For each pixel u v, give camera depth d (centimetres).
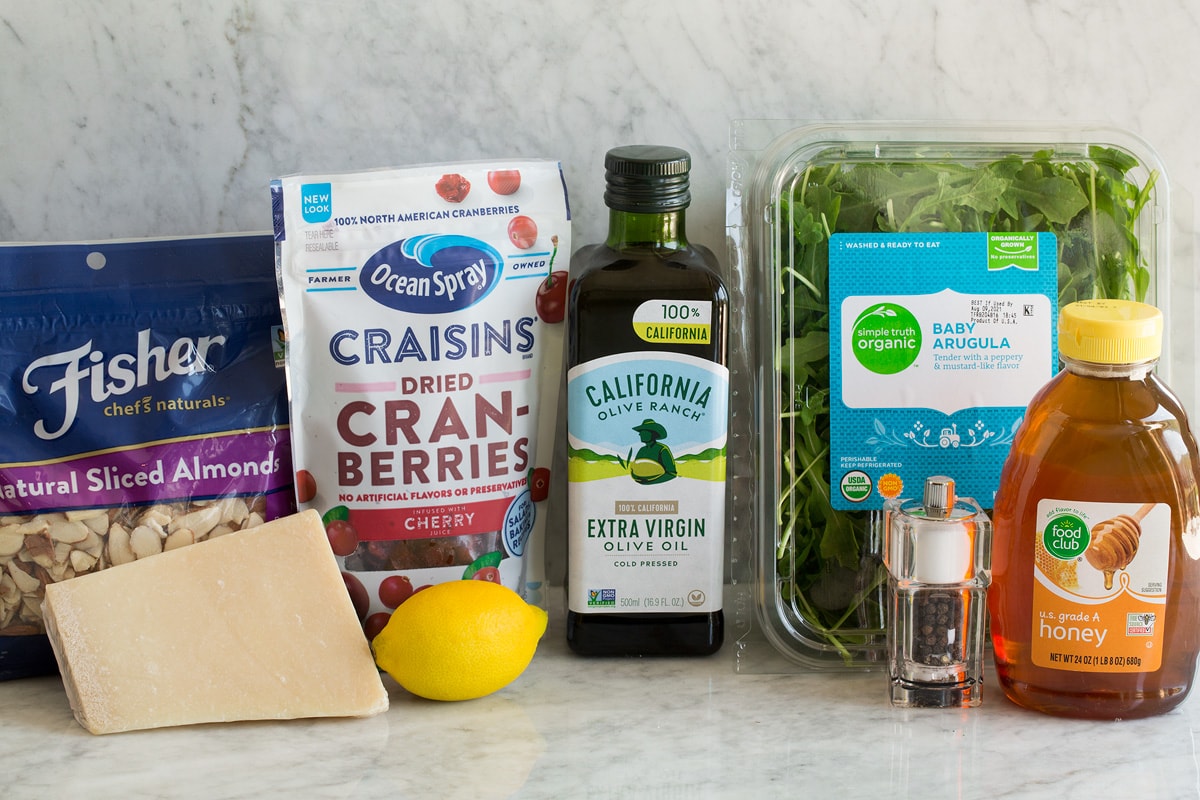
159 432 94
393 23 103
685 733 86
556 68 105
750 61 105
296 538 89
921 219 95
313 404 94
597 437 94
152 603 88
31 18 102
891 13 105
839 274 94
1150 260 98
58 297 94
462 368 95
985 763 82
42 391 93
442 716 89
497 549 98
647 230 94
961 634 89
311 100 105
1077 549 84
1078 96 107
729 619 106
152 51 103
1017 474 86
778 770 81
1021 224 96
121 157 105
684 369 92
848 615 98
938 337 95
